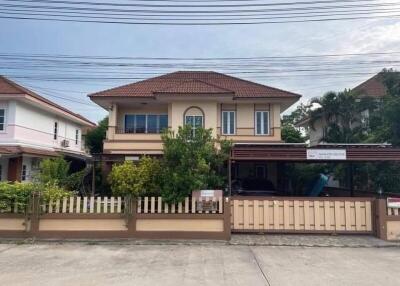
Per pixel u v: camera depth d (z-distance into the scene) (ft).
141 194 39.83
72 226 38.45
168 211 38.93
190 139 41.24
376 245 36.22
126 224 38.45
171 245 36.17
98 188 63.31
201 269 27.04
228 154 43.91
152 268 27.30
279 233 41.47
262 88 80.59
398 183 56.65
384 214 39.27
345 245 36.19
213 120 74.28
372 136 68.74
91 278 24.59
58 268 27.20
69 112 92.17
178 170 39.52
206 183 40.16
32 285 22.97
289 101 76.33
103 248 34.65
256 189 59.82
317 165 73.15
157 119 82.33
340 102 79.82
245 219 41.81
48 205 38.75
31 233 38.29
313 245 36.11
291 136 126.31
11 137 69.62
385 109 61.00
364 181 61.62
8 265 28.07
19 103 71.61
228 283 23.54
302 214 41.63
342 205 41.45
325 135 83.92
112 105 78.23
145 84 84.33
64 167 57.88
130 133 78.23
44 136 82.89
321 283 23.59
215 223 38.58
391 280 24.29
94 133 136.26
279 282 23.79
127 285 23.07
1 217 38.50
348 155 44.29
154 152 75.61
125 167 41.37
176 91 71.92
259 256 31.50
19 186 39.17
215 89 73.15
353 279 24.50
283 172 73.72
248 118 77.77
